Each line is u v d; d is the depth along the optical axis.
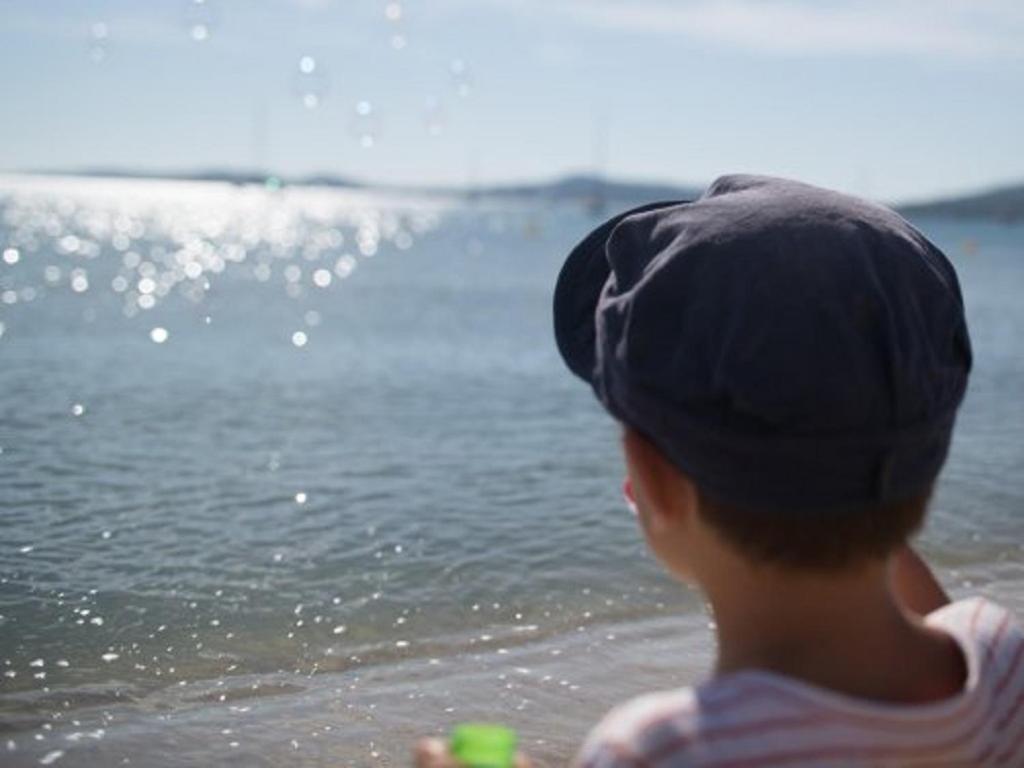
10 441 6.53
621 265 1.22
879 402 1.07
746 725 1.05
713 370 1.08
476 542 4.89
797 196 1.19
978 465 6.80
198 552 4.62
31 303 16.31
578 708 3.32
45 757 2.88
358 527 5.06
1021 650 1.24
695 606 4.22
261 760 2.91
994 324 17.75
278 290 21.56
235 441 6.82
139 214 81.94
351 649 3.71
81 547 4.62
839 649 1.13
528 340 13.64
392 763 2.92
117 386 8.73
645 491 1.17
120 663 3.52
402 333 14.08
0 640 3.65
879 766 1.08
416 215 121.81
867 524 1.09
